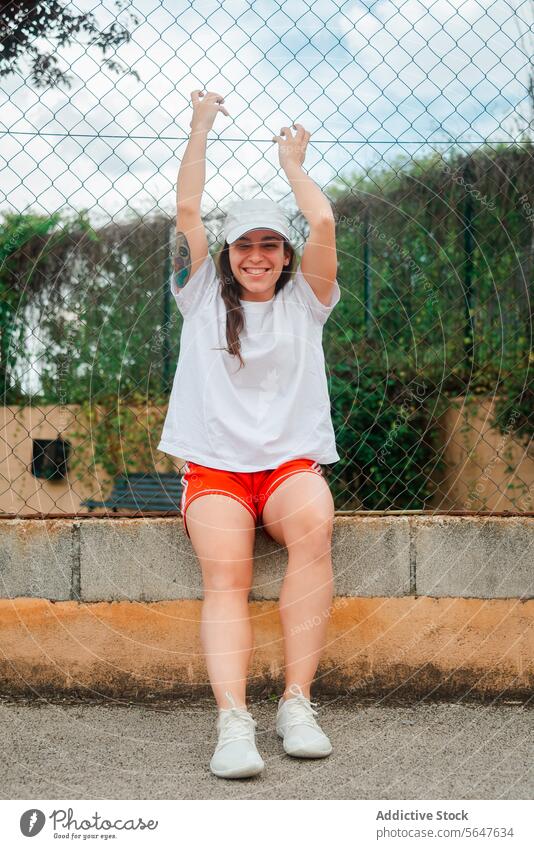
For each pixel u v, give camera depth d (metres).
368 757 1.77
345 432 3.60
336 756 1.77
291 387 1.94
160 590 2.13
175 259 2.00
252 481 1.90
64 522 2.14
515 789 1.62
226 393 1.92
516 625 2.18
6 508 3.29
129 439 3.55
